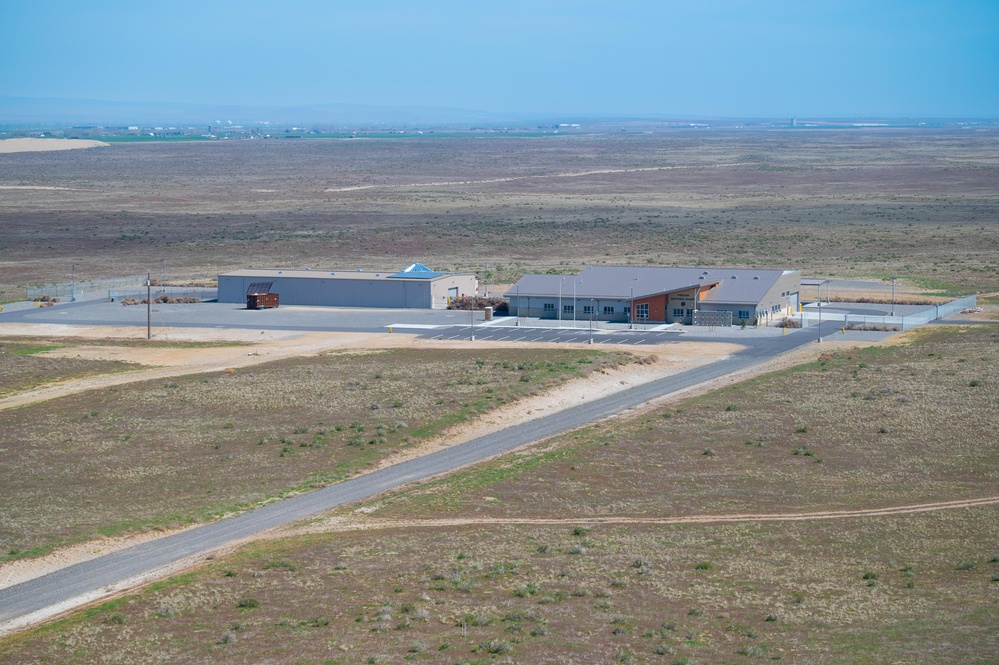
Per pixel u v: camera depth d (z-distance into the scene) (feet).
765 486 199.11
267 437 238.27
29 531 176.14
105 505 191.72
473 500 191.31
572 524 177.27
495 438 240.32
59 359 329.72
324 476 210.38
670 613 132.57
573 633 124.77
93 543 171.83
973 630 123.34
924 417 247.09
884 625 126.82
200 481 207.10
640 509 185.78
